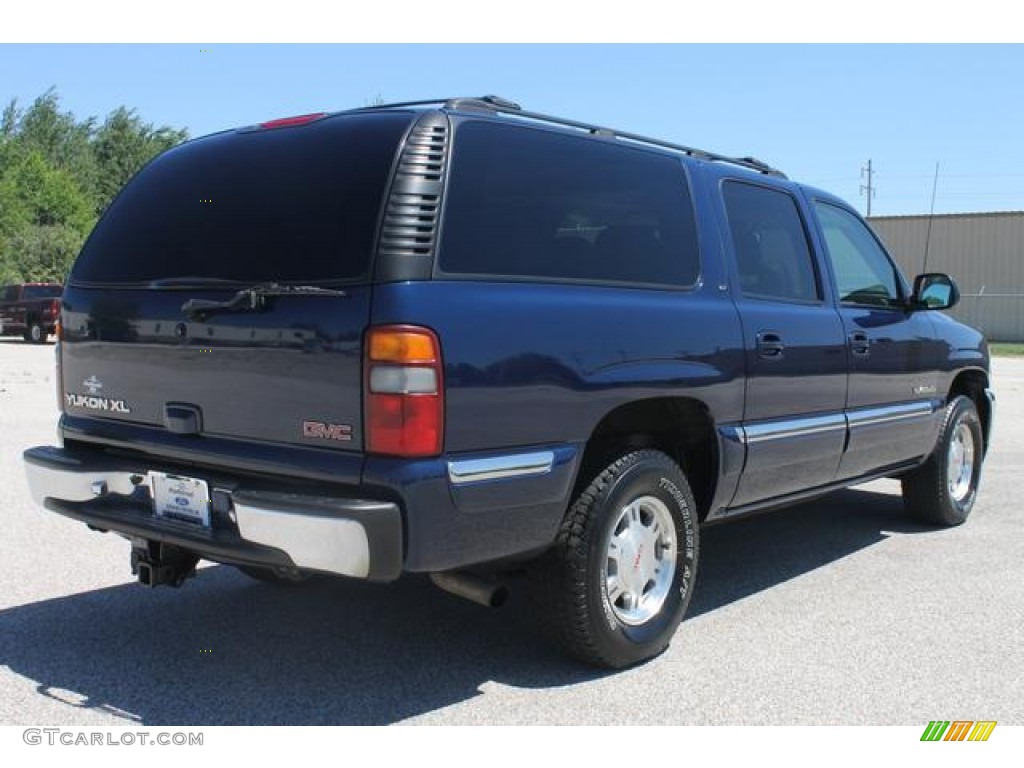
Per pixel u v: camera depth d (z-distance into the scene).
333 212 3.41
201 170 3.92
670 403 4.20
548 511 3.62
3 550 5.68
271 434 3.44
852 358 5.29
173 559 3.93
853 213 5.86
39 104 77.50
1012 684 3.92
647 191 4.27
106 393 4.04
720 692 3.82
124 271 4.00
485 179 3.56
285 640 4.33
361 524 3.11
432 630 4.46
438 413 3.22
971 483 6.84
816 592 5.16
